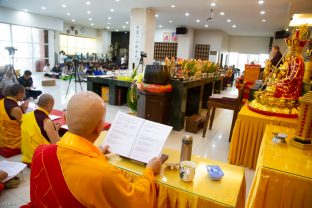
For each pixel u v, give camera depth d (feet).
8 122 8.84
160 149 4.27
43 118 7.68
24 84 18.71
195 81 15.37
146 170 3.89
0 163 7.55
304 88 9.23
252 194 5.40
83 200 2.68
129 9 30.89
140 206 3.25
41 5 32.07
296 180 4.57
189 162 4.21
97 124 3.07
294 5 23.68
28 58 41.60
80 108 2.94
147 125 4.54
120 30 60.64
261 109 8.93
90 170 2.74
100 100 3.14
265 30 44.24
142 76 14.01
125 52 63.16
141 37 29.50
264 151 5.51
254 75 19.47
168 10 30.37
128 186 3.09
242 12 29.04
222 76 26.21
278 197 4.76
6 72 12.86
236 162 9.05
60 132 9.52
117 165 4.41
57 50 46.68
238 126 8.78
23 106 10.29
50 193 2.77
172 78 13.38
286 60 9.62
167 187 3.92
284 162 5.00
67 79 33.71
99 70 32.40
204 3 25.55
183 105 13.57
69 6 31.73
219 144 11.86
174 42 50.42
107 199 2.81
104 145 4.59
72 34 52.75
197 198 3.72
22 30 39.68
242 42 57.26
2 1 29.94
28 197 6.72
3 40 36.88
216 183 4.11
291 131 6.98
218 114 18.45
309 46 11.00
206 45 49.98
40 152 3.03
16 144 9.11
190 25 44.19
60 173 2.76
